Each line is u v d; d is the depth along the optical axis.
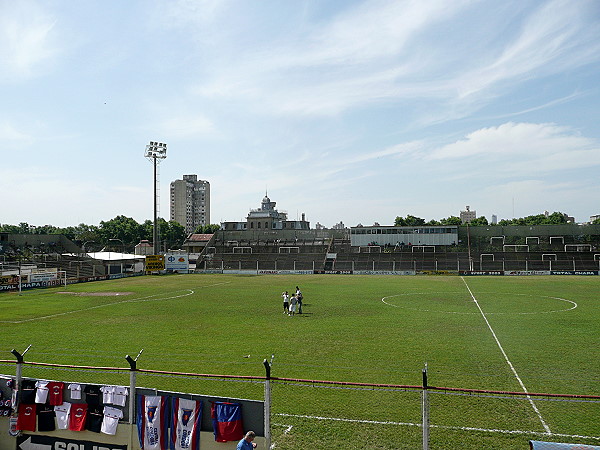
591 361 22.72
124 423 12.38
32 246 92.69
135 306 45.25
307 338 28.73
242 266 108.88
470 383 19.38
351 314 38.72
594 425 15.12
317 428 15.09
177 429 12.04
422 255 105.62
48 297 54.22
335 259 107.88
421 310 40.75
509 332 30.14
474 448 13.53
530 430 14.76
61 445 12.74
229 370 21.61
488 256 102.12
